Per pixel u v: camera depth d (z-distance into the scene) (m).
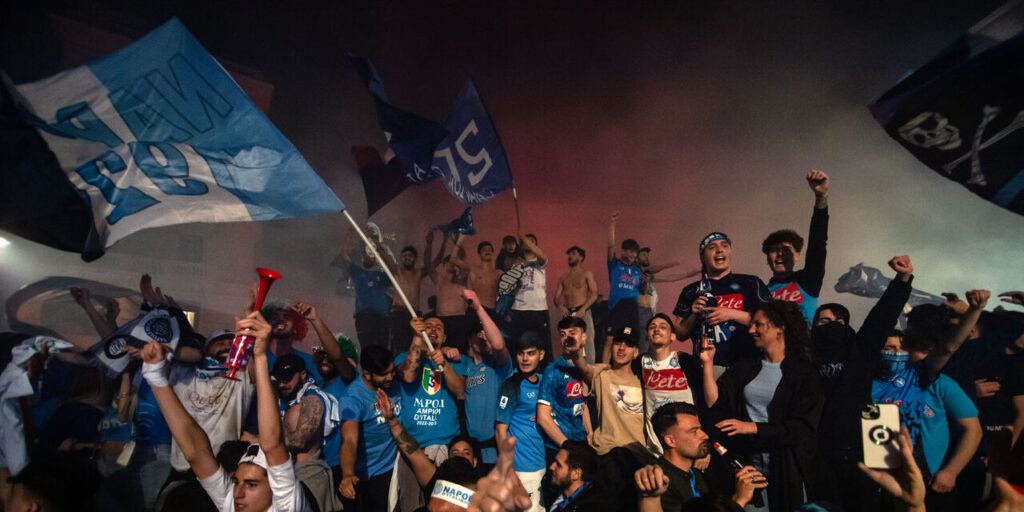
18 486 4.02
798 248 6.48
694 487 4.78
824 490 5.21
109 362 5.90
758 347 5.75
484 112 7.98
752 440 5.22
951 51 5.91
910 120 6.05
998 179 5.75
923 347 5.54
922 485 3.21
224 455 4.57
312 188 5.27
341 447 5.76
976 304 5.34
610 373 5.80
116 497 5.53
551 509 4.96
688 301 6.65
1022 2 5.62
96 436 5.66
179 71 4.96
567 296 10.66
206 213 5.25
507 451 2.61
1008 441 2.77
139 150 5.02
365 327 11.03
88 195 4.95
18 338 5.53
